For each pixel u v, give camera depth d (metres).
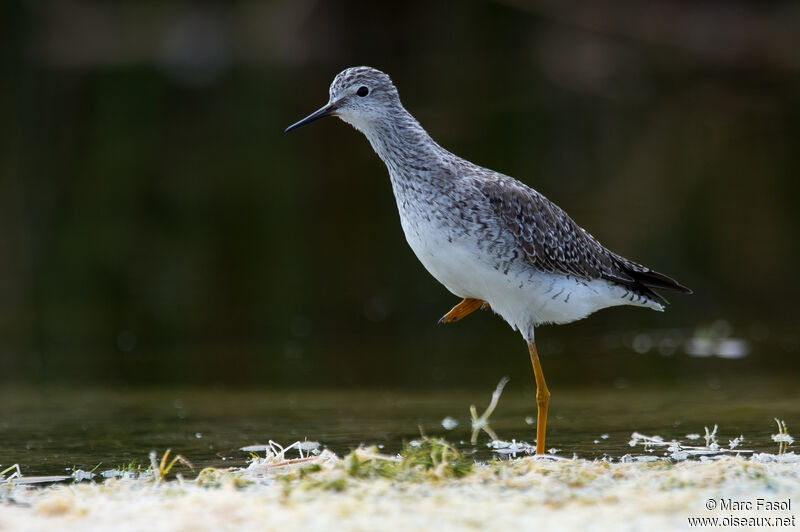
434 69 36.47
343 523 5.20
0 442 8.52
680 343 13.30
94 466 7.52
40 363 12.73
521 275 8.23
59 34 40.47
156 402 10.44
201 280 16.91
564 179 22.09
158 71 37.09
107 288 16.41
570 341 13.75
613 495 5.69
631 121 28.45
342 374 12.01
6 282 16.81
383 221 19.98
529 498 5.66
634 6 36.91
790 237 17.83
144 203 21.56
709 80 33.97
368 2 38.34
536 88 33.12
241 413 9.80
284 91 32.94
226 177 23.50
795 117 28.84
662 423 8.81
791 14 36.16
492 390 11.01
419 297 15.93
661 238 17.77
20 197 22.05
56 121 29.89
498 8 38.12
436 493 5.76
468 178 8.23
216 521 5.34
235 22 41.22
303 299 15.77
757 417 8.90
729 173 22.89
